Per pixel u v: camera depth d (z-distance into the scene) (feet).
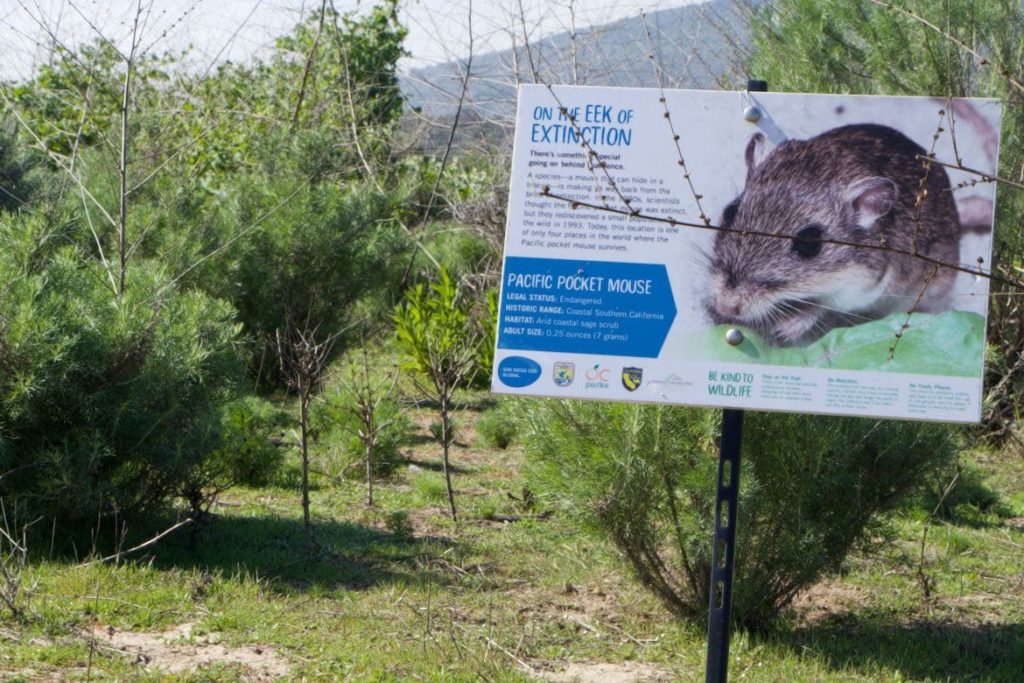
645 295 12.84
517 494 27.14
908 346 12.46
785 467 16.70
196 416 20.83
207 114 53.42
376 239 42.78
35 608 16.65
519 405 18.10
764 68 35.88
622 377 12.80
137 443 19.60
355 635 16.94
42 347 18.74
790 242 12.66
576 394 12.84
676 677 15.99
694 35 39.37
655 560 17.93
